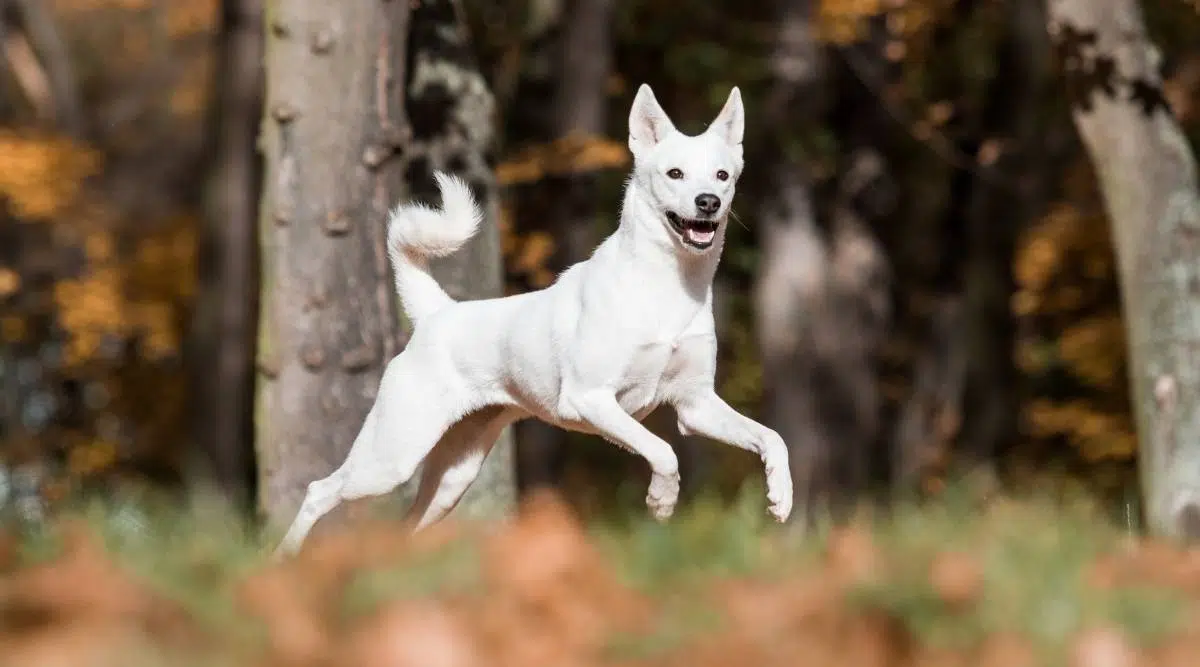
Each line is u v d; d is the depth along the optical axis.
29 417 25.03
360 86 11.02
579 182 20.55
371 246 11.09
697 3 21.72
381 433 8.99
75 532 6.71
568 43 20.81
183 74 33.38
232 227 23.19
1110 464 22.77
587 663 5.13
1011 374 24.81
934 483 22.69
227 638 5.13
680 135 8.52
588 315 8.44
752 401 27.20
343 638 5.23
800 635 5.37
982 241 24.67
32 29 26.62
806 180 22.44
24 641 5.04
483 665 5.01
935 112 21.38
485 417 9.30
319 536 8.98
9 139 21.66
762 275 22.92
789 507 8.20
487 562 6.04
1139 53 13.37
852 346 23.12
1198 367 13.48
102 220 24.03
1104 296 22.50
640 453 8.24
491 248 12.36
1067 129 23.20
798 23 21.08
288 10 10.99
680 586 5.96
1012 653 5.29
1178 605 5.85
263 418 11.18
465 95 12.38
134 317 23.94
